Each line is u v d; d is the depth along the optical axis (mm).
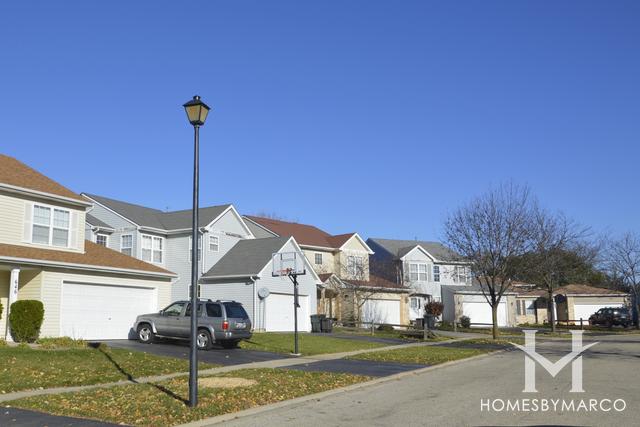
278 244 36594
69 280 23953
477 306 52344
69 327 23844
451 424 9734
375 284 45656
